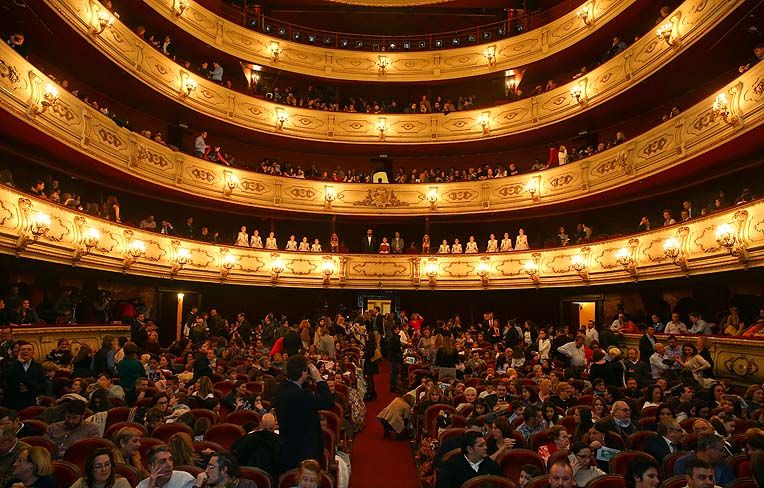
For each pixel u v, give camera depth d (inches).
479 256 951.0
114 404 345.7
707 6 610.5
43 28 627.2
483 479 197.2
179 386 382.6
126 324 693.9
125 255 711.7
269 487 212.7
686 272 618.5
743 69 565.0
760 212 504.7
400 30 1168.2
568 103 896.3
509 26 1056.8
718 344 525.7
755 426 304.7
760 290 619.8
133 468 214.5
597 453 254.8
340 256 983.6
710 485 185.9
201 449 250.7
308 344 559.2
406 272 983.6
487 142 1019.3
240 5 1082.7
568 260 839.1
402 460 392.8
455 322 864.9
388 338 714.2
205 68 940.0
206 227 979.3
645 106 837.8
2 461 202.7
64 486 211.0
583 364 503.2
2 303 499.8
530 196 924.6
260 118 979.9
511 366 520.4
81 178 735.7
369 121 1046.4
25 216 519.5
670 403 354.3
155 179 797.9
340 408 365.7
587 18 884.6
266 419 245.1
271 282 932.0
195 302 923.4
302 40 1126.4
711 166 657.6
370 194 1019.3
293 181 992.2
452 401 397.1
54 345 553.0
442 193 1007.0
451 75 1065.5
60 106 592.7
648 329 534.9
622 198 841.5
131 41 748.0
